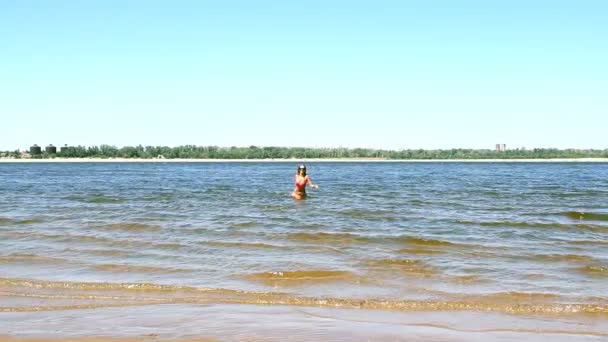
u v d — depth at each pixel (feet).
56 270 46.62
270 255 52.75
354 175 278.26
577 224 75.51
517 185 178.40
